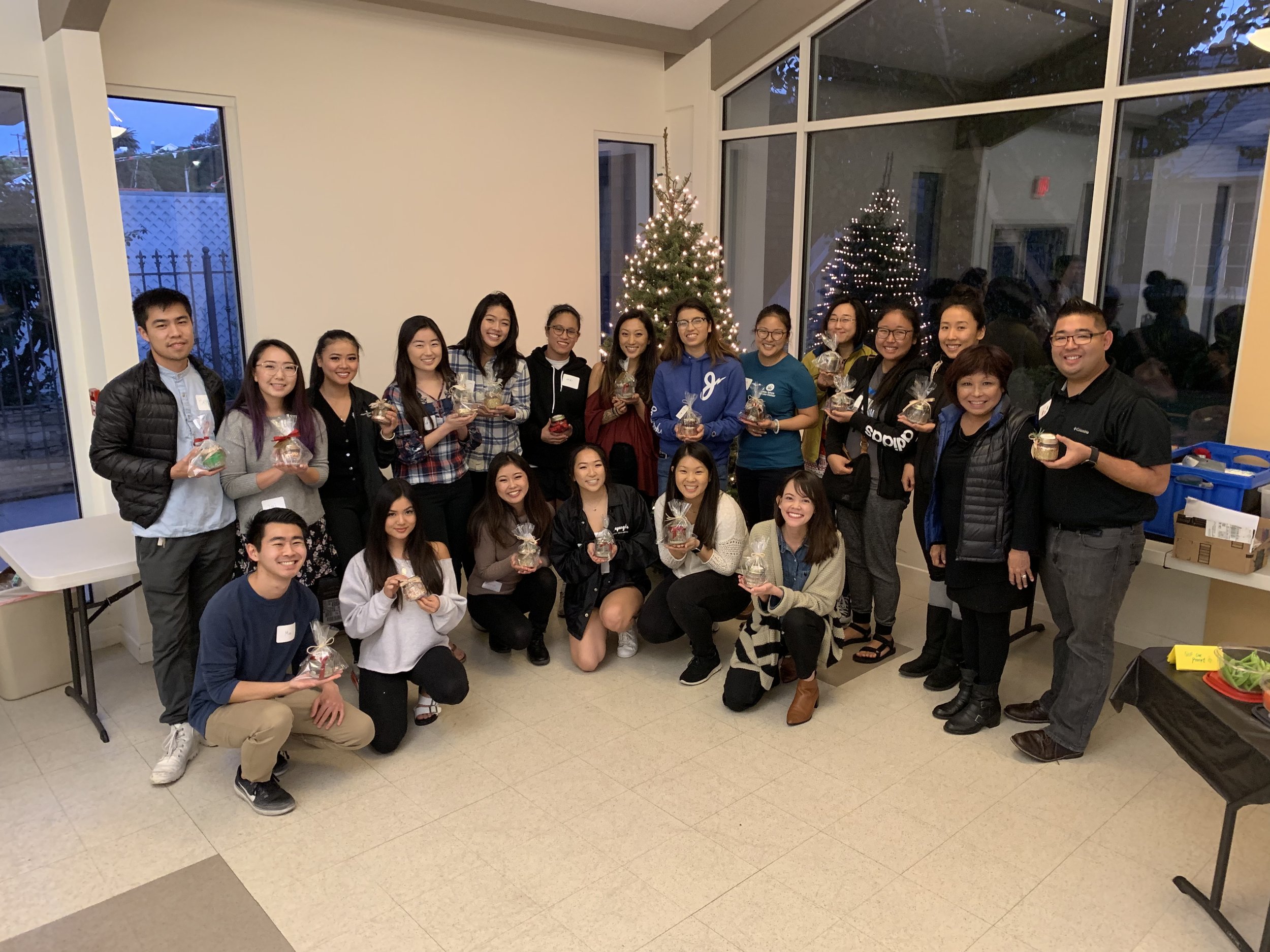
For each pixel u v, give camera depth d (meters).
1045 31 3.93
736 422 3.82
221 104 4.09
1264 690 2.08
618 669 3.70
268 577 2.61
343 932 2.19
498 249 5.14
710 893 2.32
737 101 5.50
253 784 2.71
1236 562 2.97
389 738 2.99
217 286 4.29
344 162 4.48
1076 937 2.17
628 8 5.05
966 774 2.89
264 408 3.14
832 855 2.48
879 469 3.60
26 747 3.06
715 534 3.47
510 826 2.62
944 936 2.17
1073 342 2.64
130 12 3.79
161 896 2.32
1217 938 2.16
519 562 3.40
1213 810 2.70
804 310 5.33
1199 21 3.48
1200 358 3.65
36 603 3.41
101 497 3.80
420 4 4.44
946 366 3.42
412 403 3.53
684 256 4.84
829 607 3.21
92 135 3.42
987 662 3.12
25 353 3.67
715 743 3.09
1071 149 3.92
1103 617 2.82
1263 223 3.31
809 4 4.82
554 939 2.16
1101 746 3.07
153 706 3.36
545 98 5.18
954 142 4.36
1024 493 2.86
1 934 2.20
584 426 4.25
